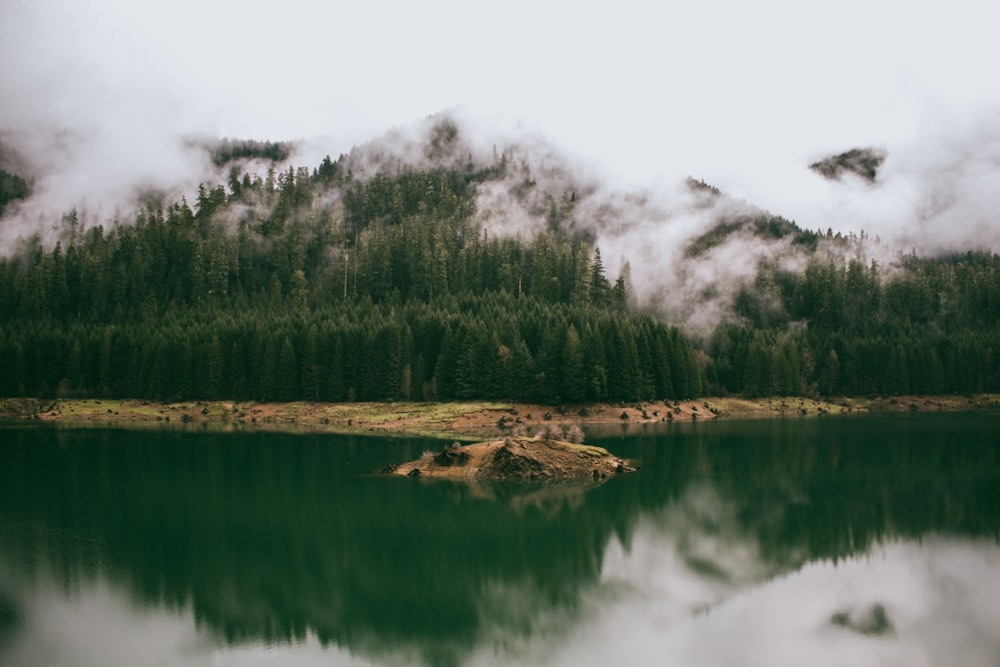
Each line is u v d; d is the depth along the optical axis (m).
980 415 156.62
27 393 154.75
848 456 94.06
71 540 54.12
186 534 56.19
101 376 154.88
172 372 150.75
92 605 41.66
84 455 92.81
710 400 163.25
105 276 199.75
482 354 143.00
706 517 62.62
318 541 54.81
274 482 75.38
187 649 36.53
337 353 147.75
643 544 55.06
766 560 51.03
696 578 47.50
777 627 39.22
